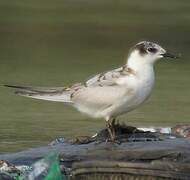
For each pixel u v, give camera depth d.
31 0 50.81
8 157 13.02
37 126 17.70
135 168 10.50
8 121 18.38
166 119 18.62
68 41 36.28
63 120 18.55
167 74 26.50
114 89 12.98
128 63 13.15
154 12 47.28
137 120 18.55
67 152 12.59
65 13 46.16
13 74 26.12
